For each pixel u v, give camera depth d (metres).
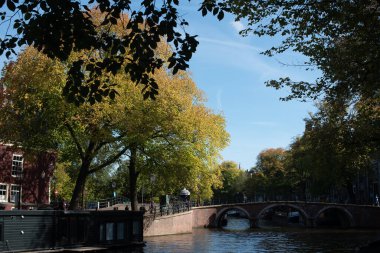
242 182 125.75
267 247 33.22
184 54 9.33
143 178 43.91
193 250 29.48
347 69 15.44
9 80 28.92
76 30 8.69
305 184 83.81
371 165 52.50
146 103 28.97
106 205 54.94
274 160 101.06
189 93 36.66
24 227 22.48
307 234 47.72
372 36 14.18
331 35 14.71
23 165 39.88
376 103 19.53
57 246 24.03
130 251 27.03
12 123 28.72
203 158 38.81
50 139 31.11
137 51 9.23
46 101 28.28
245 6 14.17
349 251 30.02
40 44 8.73
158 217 42.34
